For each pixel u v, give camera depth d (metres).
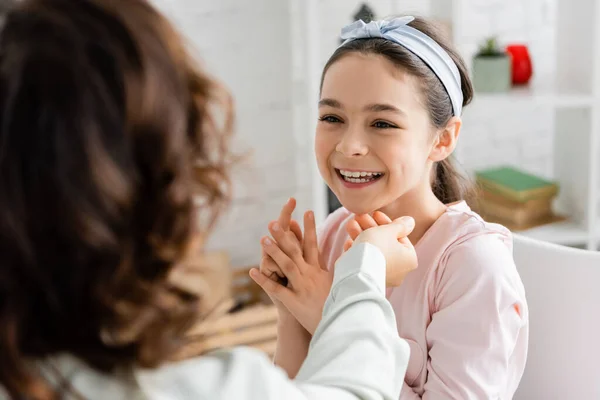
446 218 0.97
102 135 0.47
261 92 2.41
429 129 0.93
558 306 1.12
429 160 0.97
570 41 2.04
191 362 0.56
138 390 0.53
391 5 2.36
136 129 0.49
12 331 0.49
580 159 2.08
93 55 0.48
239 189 2.43
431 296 0.94
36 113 0.47
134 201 0.49
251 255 2.52
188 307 0.54
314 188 2.20
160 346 0.53
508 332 0.91
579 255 1.10
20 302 0.49
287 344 1.00
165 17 0.54
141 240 0.51
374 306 0.69
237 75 2.37
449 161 1.11
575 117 2.08
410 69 0.90
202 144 0.55
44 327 0.51
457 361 0.90
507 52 2.13
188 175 0.52
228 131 0.58
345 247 0.88
